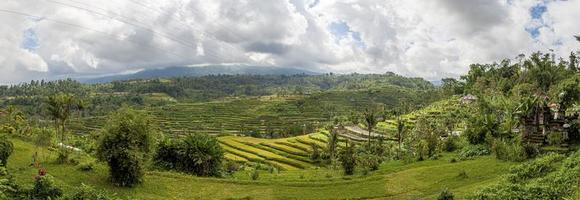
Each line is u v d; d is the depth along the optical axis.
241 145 115.44
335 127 141.75
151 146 49.62
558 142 57.56
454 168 54.47
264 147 113.88
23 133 70.44
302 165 92.06
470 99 139.88
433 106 159.25
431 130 83.69
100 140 46.50
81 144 73.50
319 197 48.09
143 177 48.69
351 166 63.19
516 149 54.16
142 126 48.53
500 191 35.22
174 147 59.78
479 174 49.97
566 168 38.66
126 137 46.72
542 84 132.75
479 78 155.88
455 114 119.69
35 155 48.88
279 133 166.88
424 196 45.28
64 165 49.69
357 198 47.12
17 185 35.03
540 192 33.44
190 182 52.97
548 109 64.12
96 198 35.41
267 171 76.56
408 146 85.25
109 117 48.97
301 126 183.12
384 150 88.69
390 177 55.06
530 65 140.25
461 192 42.53
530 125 62.44
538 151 53.50
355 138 119.88
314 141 121.75
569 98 72.25
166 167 58.38
